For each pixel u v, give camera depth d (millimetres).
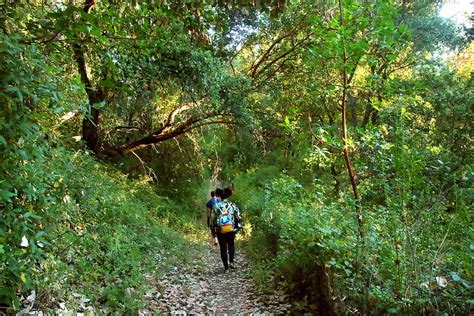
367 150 4777
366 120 13539
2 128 2504
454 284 3379
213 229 7746
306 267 4707
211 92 9672
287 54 10914
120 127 11961
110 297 4301
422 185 4059
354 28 4488
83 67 7176
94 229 5750
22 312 3137
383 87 4820
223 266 7973
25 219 2840
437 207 3848
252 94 12117
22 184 2824
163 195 14414
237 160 16891
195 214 14961
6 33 2510
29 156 2811
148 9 3920
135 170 14273
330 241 3881
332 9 6215
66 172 5234
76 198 5047
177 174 15508
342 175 6137
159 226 9516
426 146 4637
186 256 8016
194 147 15438
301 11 9586
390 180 4180
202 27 4457
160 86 9969
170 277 6258
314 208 4906
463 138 7457
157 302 4992
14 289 3158
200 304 5309
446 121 8266
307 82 6789
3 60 2373
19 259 3182
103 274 4922
